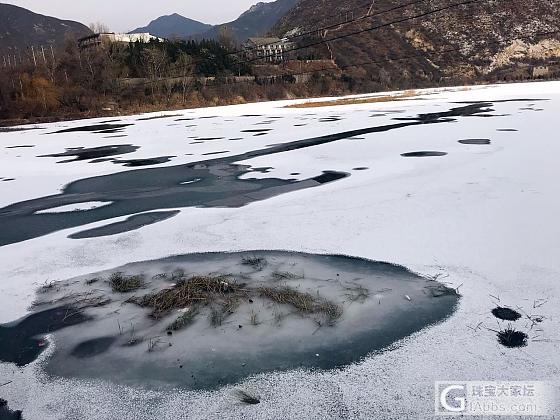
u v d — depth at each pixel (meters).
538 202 8.77
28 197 12.16
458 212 8.55
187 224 9.01
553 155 12.70
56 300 6.12
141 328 5.30
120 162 16.69
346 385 4.17
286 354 4.67
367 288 5.97
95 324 5.46
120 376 4.49
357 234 7.87
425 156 13.91
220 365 4.55
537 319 5.00
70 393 4.29
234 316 5.43
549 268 6.11
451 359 4.44
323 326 5.14
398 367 4.37
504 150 13.90
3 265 7.43
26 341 5.21
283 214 9.24
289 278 6.38
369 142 17.27
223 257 7.28
